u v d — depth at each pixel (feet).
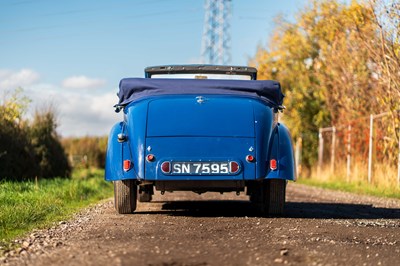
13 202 34.17
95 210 34.91
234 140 28.84
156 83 30.86
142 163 28.71
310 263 17.99
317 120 95.91
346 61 75.36
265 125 29.32
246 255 19.04
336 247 20.97
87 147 127.75
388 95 58.13
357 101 73.15
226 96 30.35
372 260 18.86
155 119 29.07
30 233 24.64
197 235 23.50
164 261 17.88
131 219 29.48
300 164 99.19
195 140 28.76
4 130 61.05
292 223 27.94
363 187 61.36
